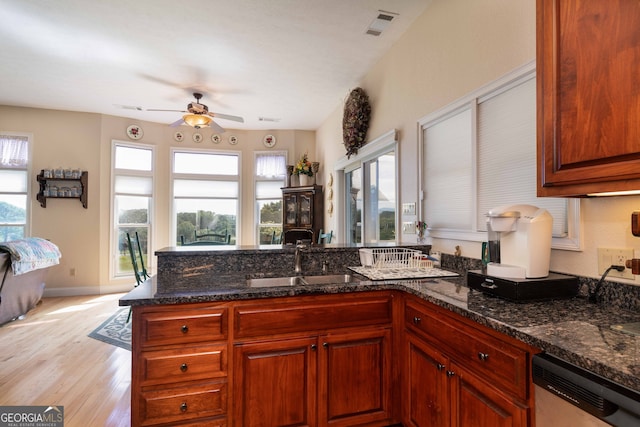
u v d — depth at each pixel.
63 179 4.96
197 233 5.90
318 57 3.38
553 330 1.01
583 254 1.43
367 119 3.68
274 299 1.62
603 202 1.35
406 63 2.89
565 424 0.88
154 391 1.47
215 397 1.53
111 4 2.56
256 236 6.14
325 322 1.68
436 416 1.48
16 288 3.70
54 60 3.46
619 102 0.98
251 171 6.14
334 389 1.69
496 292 1.43
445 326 1.43
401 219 2.95
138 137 5.47
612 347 0.88
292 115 5.33
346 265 2.39
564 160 1.14
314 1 2.53
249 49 3.23
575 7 1.10
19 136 4.89
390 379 1.79
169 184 5.73
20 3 2.54
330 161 5.21
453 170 2.30
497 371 1.14
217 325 1.54
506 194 1.85
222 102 4.72
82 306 4.41
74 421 1.96
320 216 5.60
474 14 2.07
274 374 1.60
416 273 2.02
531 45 1.67
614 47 0.99
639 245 1.22
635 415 0.70
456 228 2.28
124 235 5.38
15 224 4.89
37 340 3.21
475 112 2.06
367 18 2.73
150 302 1.45
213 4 2.56
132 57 3.40
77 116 5.08
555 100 1.17
